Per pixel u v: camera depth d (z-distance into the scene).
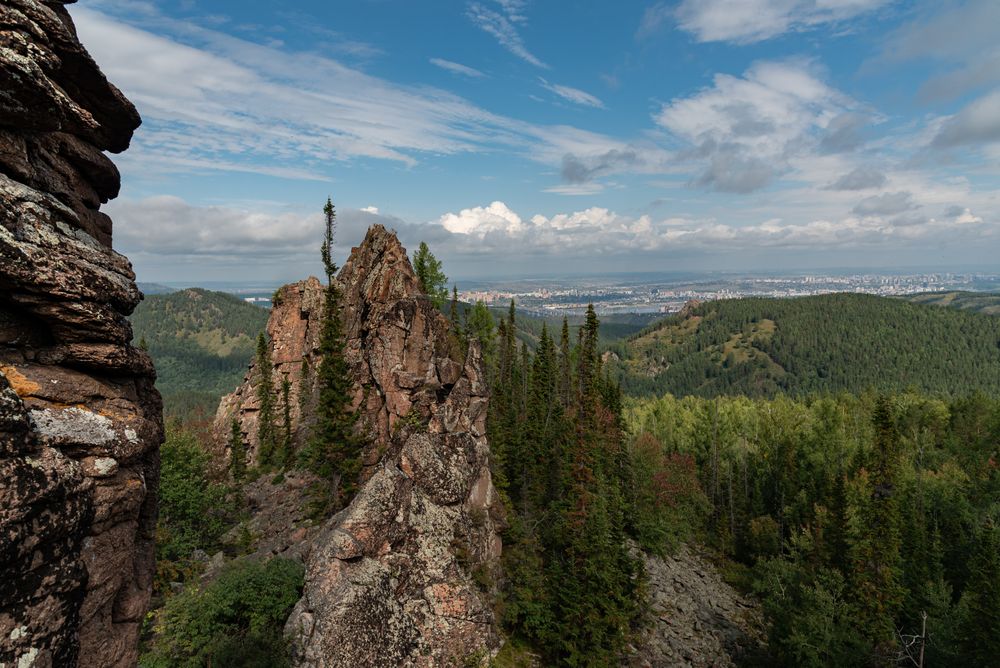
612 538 57.03
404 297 62.16
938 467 105.56
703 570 82.94
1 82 12.23
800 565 59.25
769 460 115.00
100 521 14.23
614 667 47.66
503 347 103.75
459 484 49.94
